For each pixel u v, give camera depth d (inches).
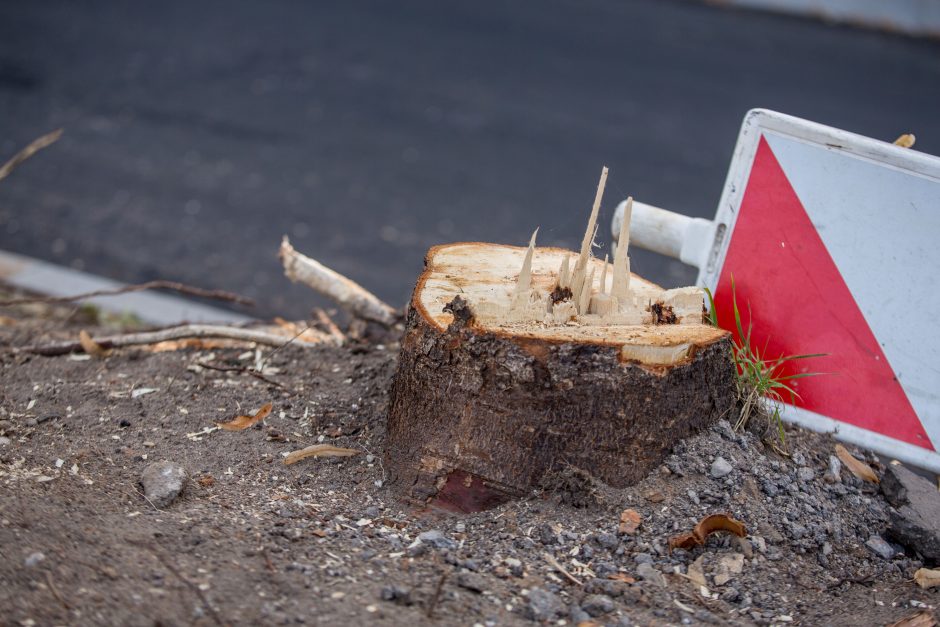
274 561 83.9
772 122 92.1
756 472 88.6
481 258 92.1
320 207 141.7
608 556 85.9
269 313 116.0
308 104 181.5
